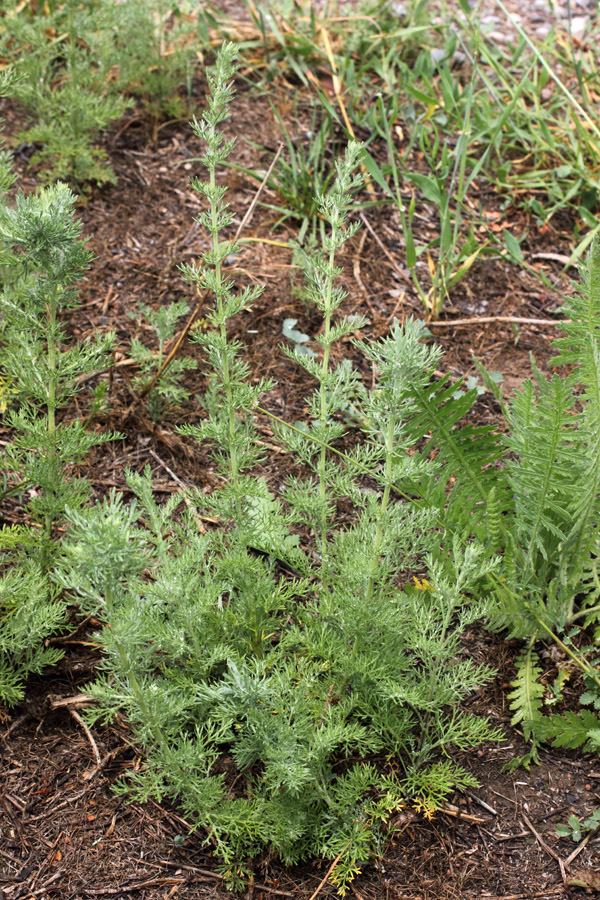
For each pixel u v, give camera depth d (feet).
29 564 8.56
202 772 7.88
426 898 7.38
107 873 7.39
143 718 7.04
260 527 9.04
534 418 8.99
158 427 11.07
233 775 8.07
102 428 11.07
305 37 16.90
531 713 8.55
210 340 7.58
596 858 7.67
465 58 17.20
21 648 8.13
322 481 8.30
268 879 7.45
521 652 9.20
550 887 7.48
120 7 14.70
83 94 13.84
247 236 13.78
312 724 7.55
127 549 6.10
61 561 6.51
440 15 18.60
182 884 7.37
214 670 8.25
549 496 9.00
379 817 7.57
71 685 8.63
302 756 6.97
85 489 8.81
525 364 12.48
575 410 11.50
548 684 8.99
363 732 7.35
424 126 14.89
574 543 9.05
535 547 9.39
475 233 14.34
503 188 15.17
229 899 7.29
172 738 7.43
